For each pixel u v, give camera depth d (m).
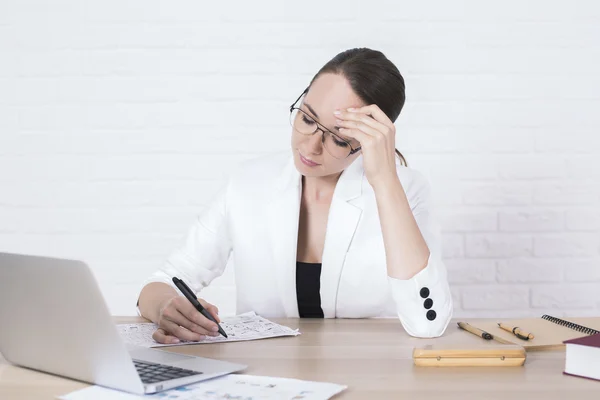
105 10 2.59
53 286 0.97
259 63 2.59
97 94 2.60
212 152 2.61
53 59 2.60
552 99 2.61
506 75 2.60
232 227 1.84
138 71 2.60
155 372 1.03
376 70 1.56
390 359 1.17
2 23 2.59
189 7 2.59
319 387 0.97
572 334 1.33
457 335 1.39
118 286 2.62
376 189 1.46
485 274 2.60
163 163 2.61
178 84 2.60
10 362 1.13
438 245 1.75
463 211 2.61
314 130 1.55
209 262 1.84
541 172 2.61
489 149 2.61
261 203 1.82
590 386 1.00
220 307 2.60
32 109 2.61
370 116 1.53
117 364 0.95
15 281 1.03
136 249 2.62
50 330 1.01
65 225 2.62
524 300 2.61
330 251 1.74
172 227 2.62
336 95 1.53
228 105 2.60
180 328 1.32
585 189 2.61
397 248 1.41
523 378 1.05
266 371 1.08
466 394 0.96
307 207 1.81
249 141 2.60
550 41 2.60
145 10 2.59
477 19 2.59
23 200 2.61
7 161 2.61
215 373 1.03
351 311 1.78
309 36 2.58
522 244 2.60
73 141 2.61
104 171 2.61
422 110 2.60
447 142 2.60
